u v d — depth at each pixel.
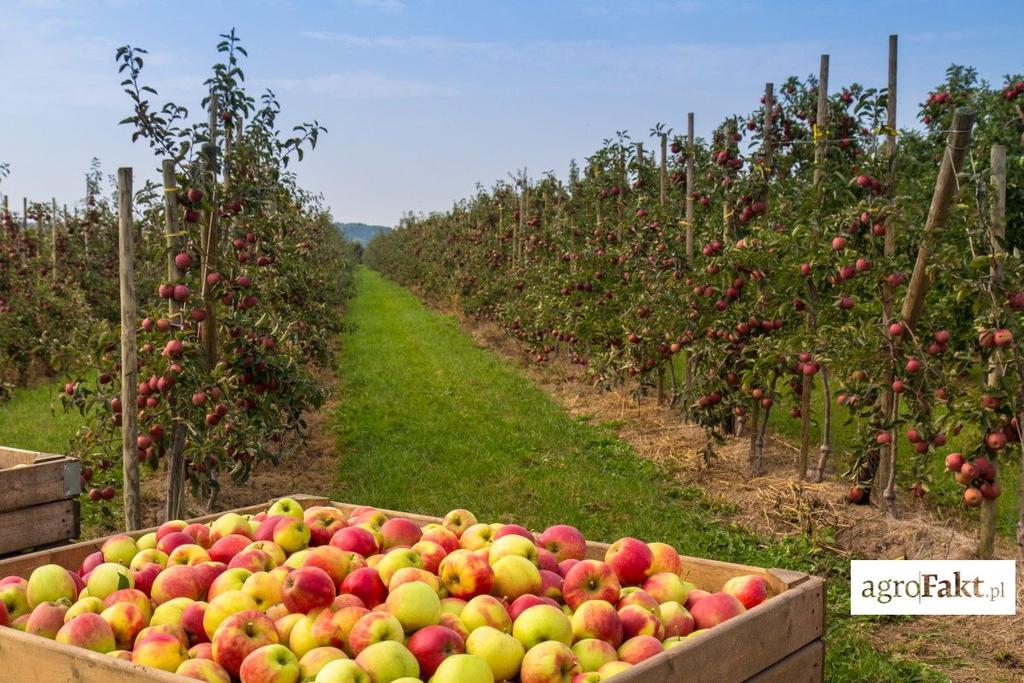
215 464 6.52
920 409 6.19
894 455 6.60
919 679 4.45
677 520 7.13
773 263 7.38
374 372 16.62
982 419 5.54
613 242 12.45
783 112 9.60
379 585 2.83
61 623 2.76
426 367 17.05
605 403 12.40
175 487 6.23
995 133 8.89
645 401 12.21
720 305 8.24
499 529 3.38
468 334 23.22
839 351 6.52
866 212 6.52
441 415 12.00
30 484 4.59
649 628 2.68
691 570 3.28
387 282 57.12
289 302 11.18
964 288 5.61
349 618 2.57
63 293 16.20
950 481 7.91
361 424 11.53
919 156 8.98
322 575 2.68
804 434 7.60
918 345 6.18
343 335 24.30
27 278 15.36
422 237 36.50
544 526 6.96
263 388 7.09
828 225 6.99
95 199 18.39
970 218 5.73
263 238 8.14
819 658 2.90
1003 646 4.84
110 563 3.07
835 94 8.65
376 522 3.57
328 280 19.45
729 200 8.77
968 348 6.48
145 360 6.24
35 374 15.74
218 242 6.75
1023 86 9.10
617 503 7.59
